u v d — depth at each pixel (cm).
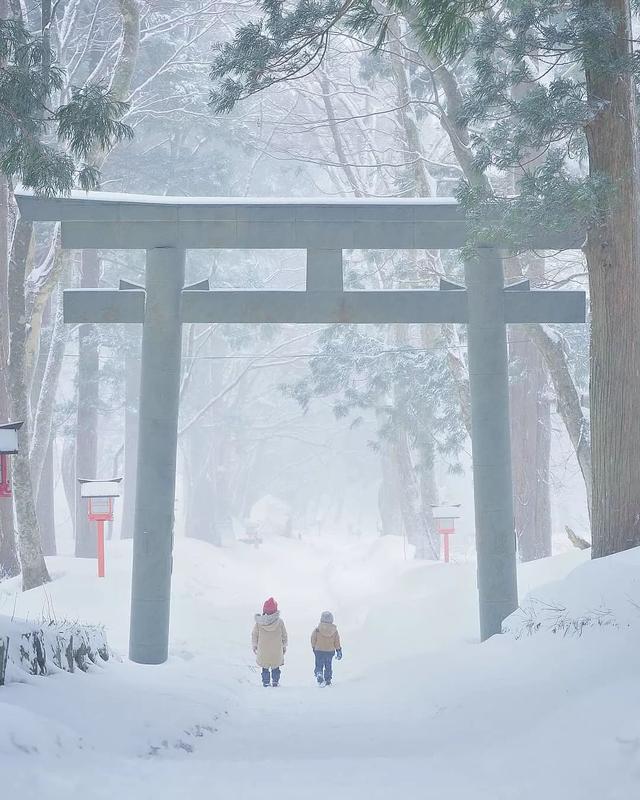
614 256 2778
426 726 1822
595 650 2028
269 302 3388
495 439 3409
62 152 2780
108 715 1642
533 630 2539
